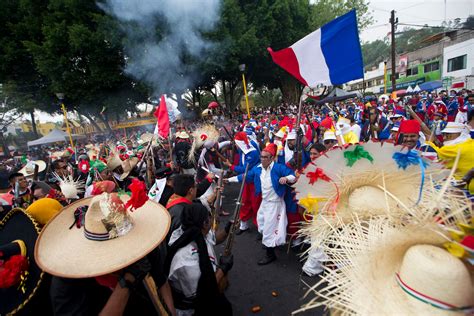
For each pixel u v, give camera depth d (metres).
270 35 23.06
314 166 1.96
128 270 1.45
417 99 14.30
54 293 1.45
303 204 2.05
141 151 7.68
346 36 3.36
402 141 3.99
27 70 21.19
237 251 4.28
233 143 6.98
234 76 26.09
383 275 1.10
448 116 10.94
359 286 1.13
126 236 1.50
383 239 1.19
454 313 0.90
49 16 18.59
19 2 19.80
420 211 1.17
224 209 6.07
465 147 2.06
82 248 1.45
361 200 1.73
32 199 3.87
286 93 32.28
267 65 26.34
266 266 3.76
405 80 42.09
